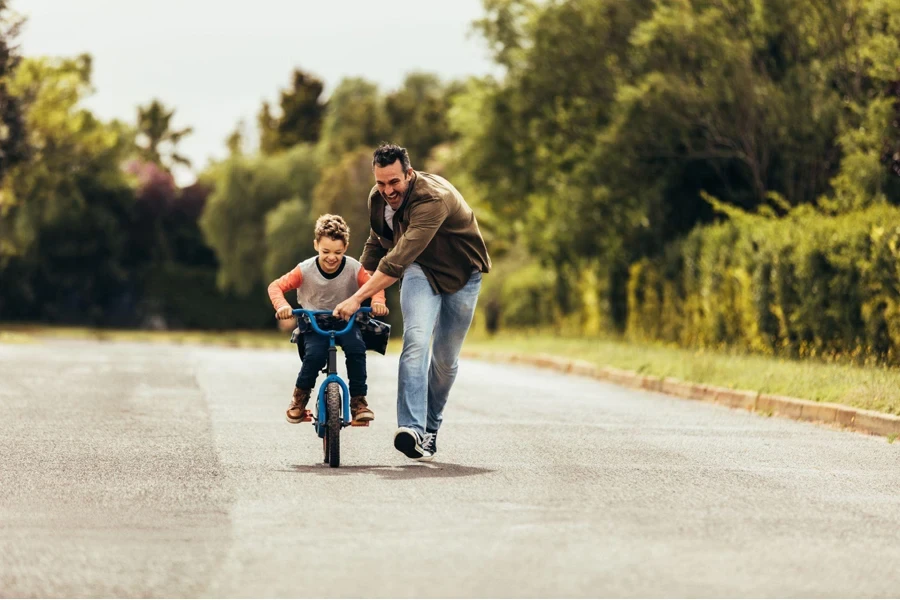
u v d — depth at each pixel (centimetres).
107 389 3925
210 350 8344
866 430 3097
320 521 1702
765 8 6053
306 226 16200
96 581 1363
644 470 2238
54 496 1902
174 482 2038
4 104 8912
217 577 1380
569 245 7350
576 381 4866
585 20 7144
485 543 1561
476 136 7981
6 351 6819
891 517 1819
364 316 2239
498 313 10100
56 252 16738
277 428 2847
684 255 6216
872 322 4378
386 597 1295
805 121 5962
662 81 6175
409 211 2186
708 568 1443
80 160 12600
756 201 6444
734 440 2791
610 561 1468
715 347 5716
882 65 5091
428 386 2364
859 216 4578
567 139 7531
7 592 1319
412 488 1984
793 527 1712
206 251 18712
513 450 2503
